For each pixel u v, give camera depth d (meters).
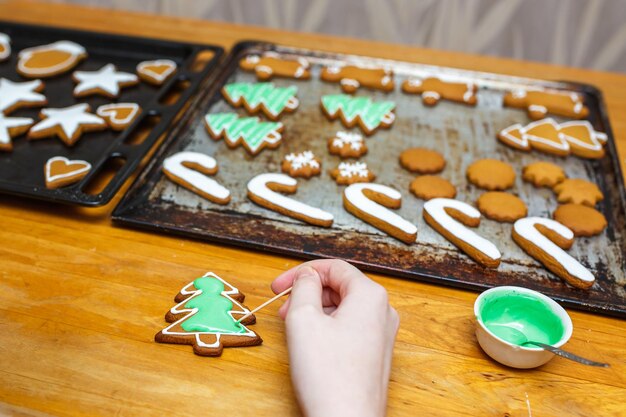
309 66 0.91
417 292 0.61
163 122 0.76
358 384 0.46
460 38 1.15
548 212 0.70
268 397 0.52
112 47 0.92
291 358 0.48
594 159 0.77
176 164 0.71
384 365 0.49
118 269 0.61
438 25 1.14
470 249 0.64
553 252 0.63
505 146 0.79
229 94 0.83
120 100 0.83
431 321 0.58
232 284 0.61
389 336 0.51
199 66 0.91
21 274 0.60
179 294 0.59
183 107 0.79
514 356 0.53
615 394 0.53
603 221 0.68
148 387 0.52
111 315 0.57
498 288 0.56
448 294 0.61
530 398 0.53
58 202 0.66
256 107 0.82
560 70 0.94
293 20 1.17
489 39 1.14
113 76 0.85
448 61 0.95
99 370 0.53
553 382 0.54
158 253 0.63
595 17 1.10
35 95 0.82
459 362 0.55
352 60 0.91
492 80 0.89
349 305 0.50
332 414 0.45
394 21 1.15
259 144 0.75
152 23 1.00
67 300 0.58
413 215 0.69
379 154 0.77
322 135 0.79
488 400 0.52
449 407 0.52
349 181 0.71
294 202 0.68
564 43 1.13
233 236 0.64
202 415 0.50
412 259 0.63
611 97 0.89
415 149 0.77
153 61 0.90
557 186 0.72
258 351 0.55
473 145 0.79
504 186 0.72
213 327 0.56
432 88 0.86
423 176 0.73
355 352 0.47
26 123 0.76
